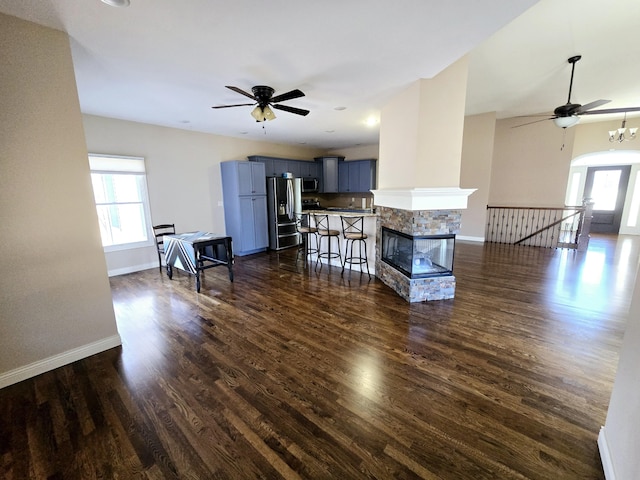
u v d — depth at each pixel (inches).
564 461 57.9
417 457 59.7
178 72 116.5
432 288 140.7
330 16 80.4
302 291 157.8
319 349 100.5
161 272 197.9
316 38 92.1
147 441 64.5
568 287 156.0
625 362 53.7
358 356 95.9
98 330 100.1
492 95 203.5
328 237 204.5
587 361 90.7
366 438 64.5
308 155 330.6
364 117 189.2
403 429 66.7
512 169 289.6
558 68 157.9
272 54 102.4
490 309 130.0
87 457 60.9
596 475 54.9
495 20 82.7
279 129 226.1
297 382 83.5
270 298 148.0
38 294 87.7
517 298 141.9
